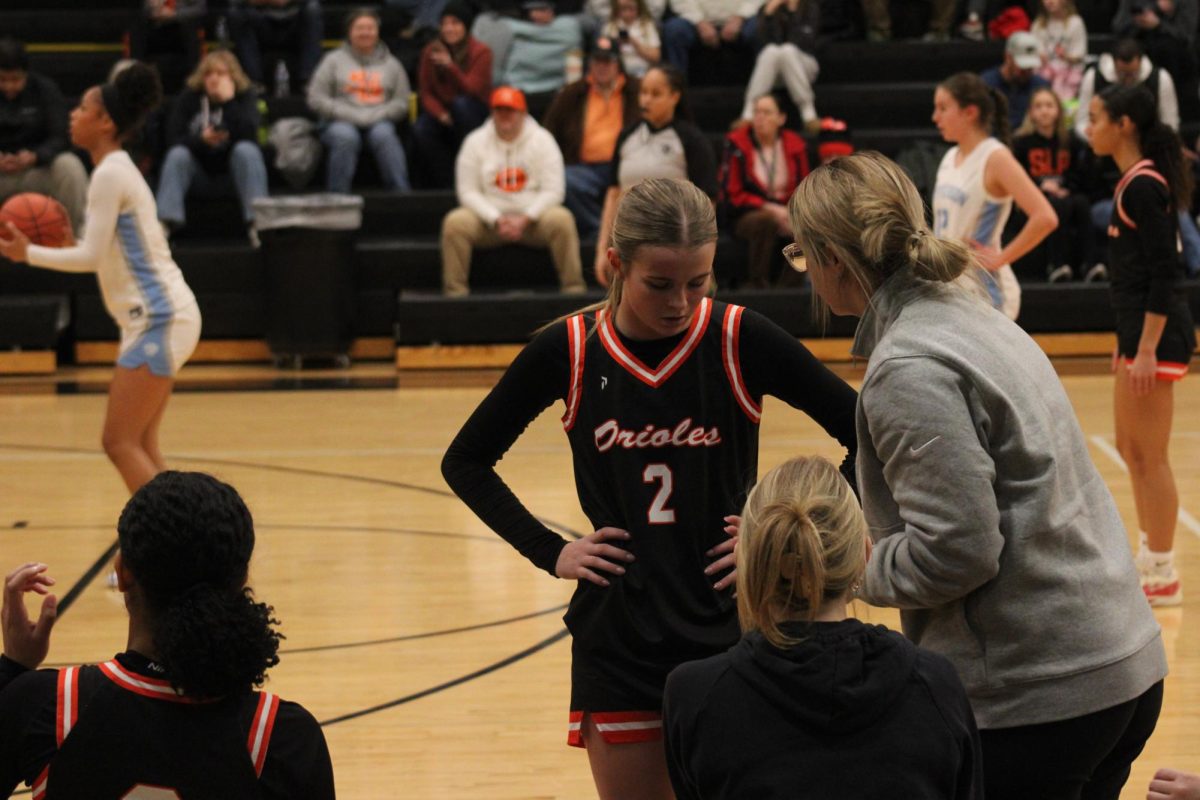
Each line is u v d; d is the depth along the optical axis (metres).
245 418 17.44
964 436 4.51
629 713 5.25
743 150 20.84
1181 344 10.34
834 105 23.53
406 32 23.48
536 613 10.65
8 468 14.96
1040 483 4.61
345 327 20.58
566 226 20.39
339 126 21.70
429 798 7.63
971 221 12.08
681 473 5.24
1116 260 10.48
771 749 3.85
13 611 4.21
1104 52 24.22
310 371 20.52
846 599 4.04
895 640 3.98
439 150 22.36
